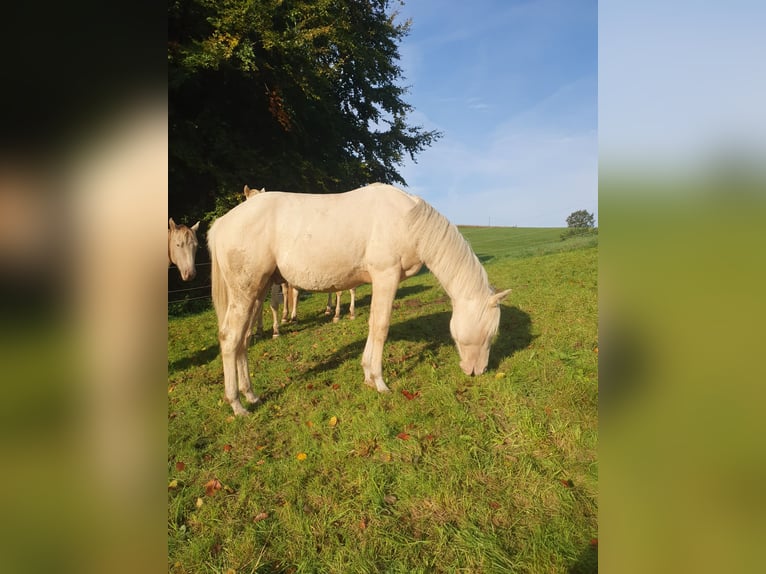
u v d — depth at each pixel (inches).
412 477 103.9
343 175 501.0
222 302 146.9
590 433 118.3
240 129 444.5
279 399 153.2
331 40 452.8
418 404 141.3
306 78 418.3
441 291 340.2
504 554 80.6
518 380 154.1
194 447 125.1
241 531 91.9
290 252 141.9
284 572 81.4
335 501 99.0
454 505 94.5
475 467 107.2
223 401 153.9
